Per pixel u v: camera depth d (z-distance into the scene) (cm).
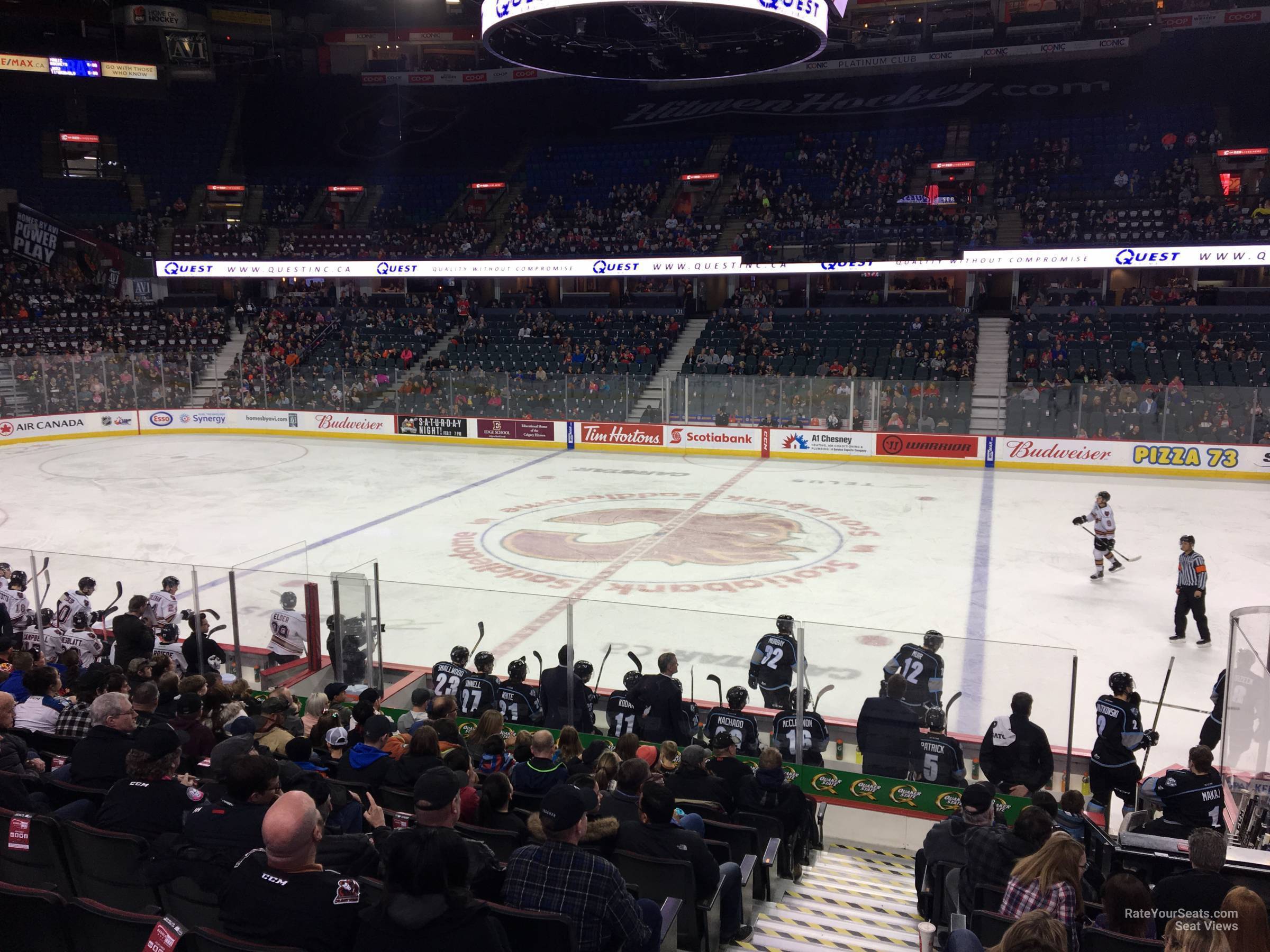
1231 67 3781
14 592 1098
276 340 3672
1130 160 3747
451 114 4684
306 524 2017
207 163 4612
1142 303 3344
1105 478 2528
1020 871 419
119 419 3347
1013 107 4019
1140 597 1519
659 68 1836
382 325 3809
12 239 3969
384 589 982
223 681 832
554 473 2644
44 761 680
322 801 477
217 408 3447
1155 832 631
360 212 4591
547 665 1034
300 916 344
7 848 469
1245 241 2839
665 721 819
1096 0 3950
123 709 574
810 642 823
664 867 468
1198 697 1126
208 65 4556
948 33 4084
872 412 2797
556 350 3434
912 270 3180
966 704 789
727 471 2664
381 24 4938
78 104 4419
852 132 4212
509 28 1669
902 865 738
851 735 817
